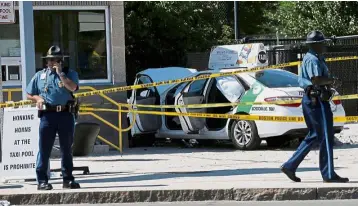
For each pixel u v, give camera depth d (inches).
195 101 674.2
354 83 949.2
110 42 711.1
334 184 435.5
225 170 520.1
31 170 478.6
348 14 1255.5
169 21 1069.1
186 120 679.1
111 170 542.9
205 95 675.4
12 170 476.4
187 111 682.2
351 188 426.3
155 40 1083.3
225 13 1574.8
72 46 707.4
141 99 716.0
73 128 450.0
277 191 426.3
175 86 719.7
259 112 633.6
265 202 422.0
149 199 431.5
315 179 460.8
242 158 598.2
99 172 532.1
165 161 594.2
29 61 487.2
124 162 595.8
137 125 712.4
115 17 709.3
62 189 447.2
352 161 556.1
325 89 433.1
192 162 581.0
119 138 676.7
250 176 484.1
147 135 746.2
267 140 693.3
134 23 1048.2
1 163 478.9
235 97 655.1
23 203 432.8
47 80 440.5
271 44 1064.2
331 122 436.5
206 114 629.9
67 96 443.8
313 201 421.4
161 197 431.2
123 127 713.0
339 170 501.7
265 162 565.9
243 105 645.3
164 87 733.9
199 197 430.3
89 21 709.3
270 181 457.1
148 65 1105.4
